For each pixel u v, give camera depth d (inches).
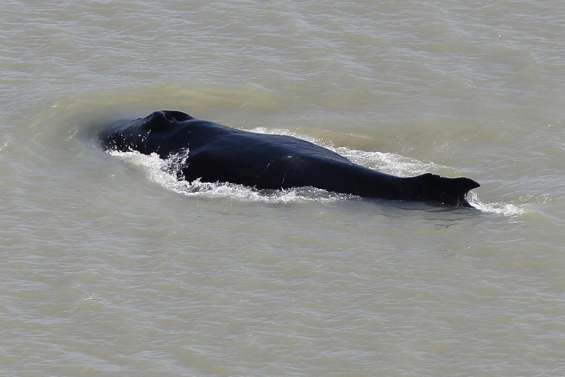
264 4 6776.6
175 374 3772.1
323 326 4025.6
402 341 3941.9
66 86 5984.3
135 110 5802.2
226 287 4249.5
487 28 6555.1
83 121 5659.5
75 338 3959.2
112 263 4402.1
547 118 5679.1
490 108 5797.2
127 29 6555.1
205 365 3818.9
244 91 5984.3
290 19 6624.0
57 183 5044.3
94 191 4985.2
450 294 4220.0
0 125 5556.1
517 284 4284.0
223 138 5280.5
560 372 3789.4
